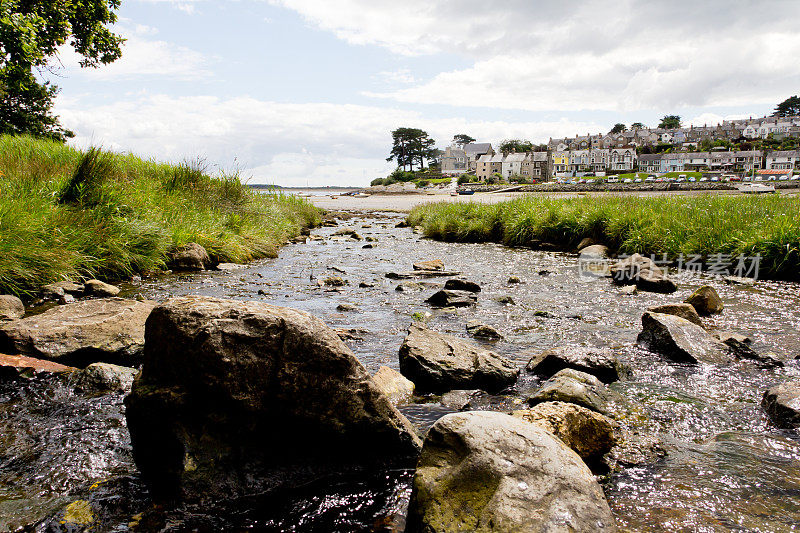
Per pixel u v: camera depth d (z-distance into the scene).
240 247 11.36
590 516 1.94
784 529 2.17
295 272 9.74
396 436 2.79
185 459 2.38
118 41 19.67
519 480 2.03
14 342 4.06
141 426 2.54
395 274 9.25
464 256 12.73
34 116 30.03
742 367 4.33
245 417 2.51
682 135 151.62
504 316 6.26
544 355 4.29
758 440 3.00
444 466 2.16
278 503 2.43
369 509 2.39
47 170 10.65
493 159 129.50
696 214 12.48
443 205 24.33
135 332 4.52
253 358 2.51
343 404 2.68
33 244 6.98
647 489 2.50
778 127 143.38
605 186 71.44
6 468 2.63
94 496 2.41
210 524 2.26
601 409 3.30
